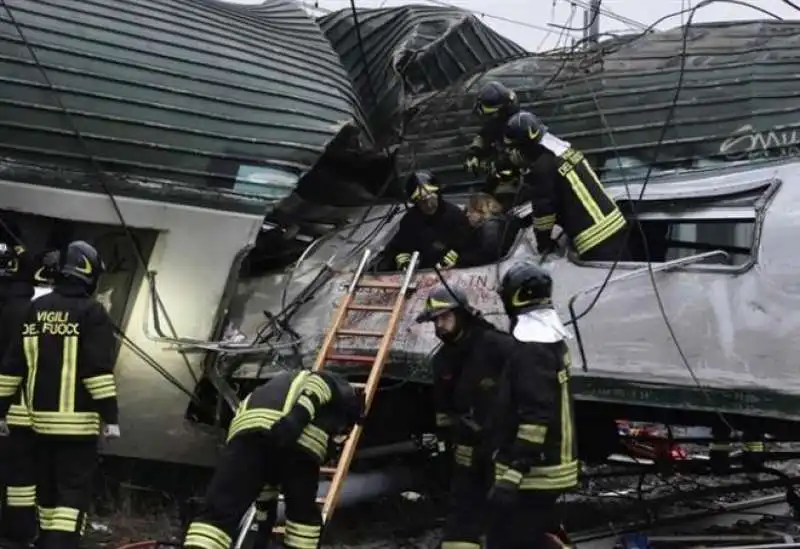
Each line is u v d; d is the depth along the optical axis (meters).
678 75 6.83
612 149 6.79
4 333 6.04
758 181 5.88
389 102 9.11
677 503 7.52
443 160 8.05
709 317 5.57
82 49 7.15
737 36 7.01
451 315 5.18
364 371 6.59
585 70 7.44
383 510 7.62
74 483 5.42
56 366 5.39
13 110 6.72
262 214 7.38
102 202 6.92
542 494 4.52
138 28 7.60
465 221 7.04
